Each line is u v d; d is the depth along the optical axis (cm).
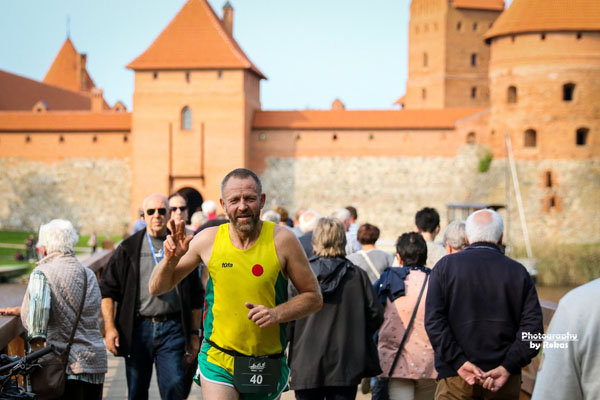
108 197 5597
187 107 5353
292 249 508
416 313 727
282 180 5497
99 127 5597
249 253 501
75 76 9788
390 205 5425
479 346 572
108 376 1015
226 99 5322
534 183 5366
